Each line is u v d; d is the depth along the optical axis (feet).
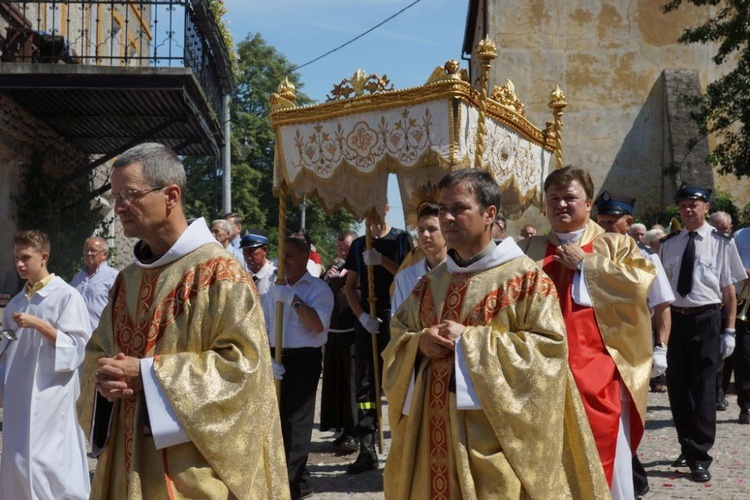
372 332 23.59
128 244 67.00
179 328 10.56
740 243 31.22
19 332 19.19
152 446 10.36
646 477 20.79
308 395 20.83
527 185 23.18
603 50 74.02
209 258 10.78
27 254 19.42
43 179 43.88
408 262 20.59
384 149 20.06
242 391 10.24
